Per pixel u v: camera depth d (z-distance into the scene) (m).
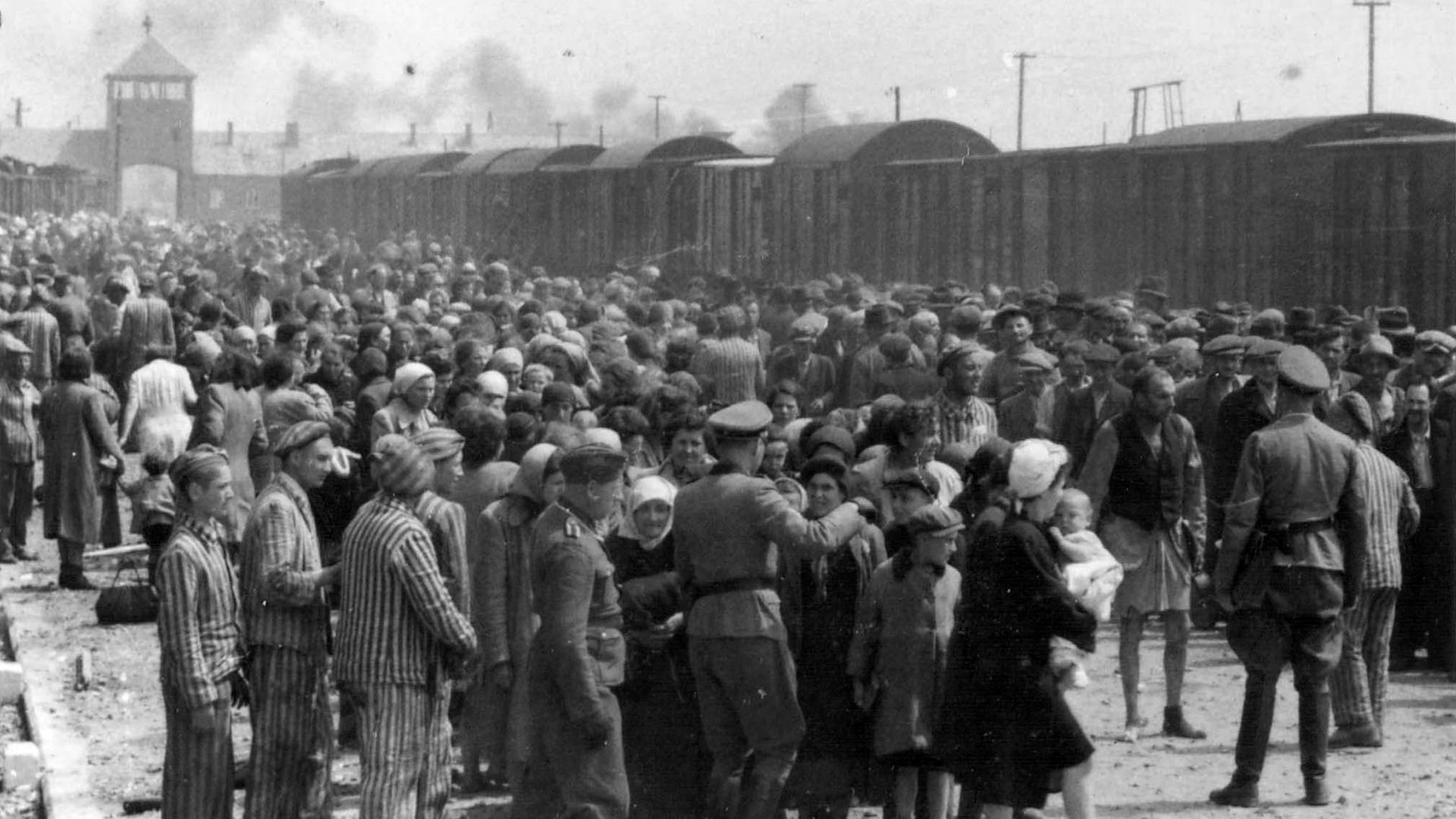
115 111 125.94
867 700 8.46
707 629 8.18
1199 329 16.94
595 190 41.53
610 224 40.78
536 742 8.09
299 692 8.13
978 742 8.00
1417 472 12.33
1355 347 15.62
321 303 21.23
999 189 30.70
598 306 20.55
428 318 22.73
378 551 7.76
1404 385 13.82
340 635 7.88
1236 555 9.34
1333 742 10.51
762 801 8.10
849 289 21.30
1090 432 12.73
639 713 8.62
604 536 8.88
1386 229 23.56
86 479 16.20
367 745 7.78
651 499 8.70
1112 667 12.76
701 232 38.25
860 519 8.28
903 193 32.81
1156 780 9.77
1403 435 12.38
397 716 7.79
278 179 128.38
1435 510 12.33
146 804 9.55
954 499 9.09
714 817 8.38
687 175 38.56
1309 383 9.34
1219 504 12.38
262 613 8.10
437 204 51.78
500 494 9.68
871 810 9.50
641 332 16.39
